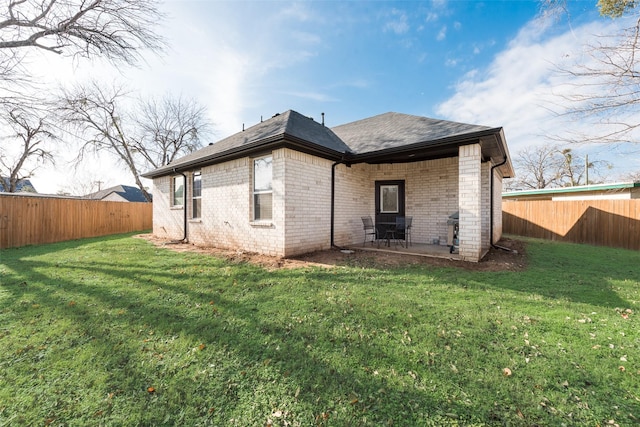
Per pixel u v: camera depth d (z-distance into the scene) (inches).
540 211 451.5
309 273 201.9
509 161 337.7
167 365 91.8
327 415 70.6
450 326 117.2
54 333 113.1
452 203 325.7
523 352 97.4
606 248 336.2
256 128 370.3
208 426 67.7
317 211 289.4
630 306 138.9
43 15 253.0
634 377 83.6
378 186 371.2
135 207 564.4
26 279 190.1
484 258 257.3
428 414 70.4
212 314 132.0
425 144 244.8
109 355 97.4
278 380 84.2
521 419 68.4
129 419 69.8
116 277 195.0
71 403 75.2
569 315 127.6
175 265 231.9
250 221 292.0
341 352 98.4
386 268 215.8
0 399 76.4
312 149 265.3
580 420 68.2
